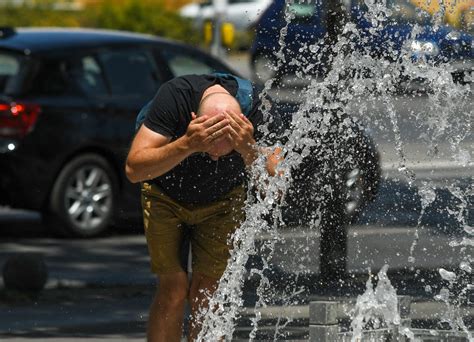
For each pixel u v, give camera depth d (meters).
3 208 32.69
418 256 21.30
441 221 21.62
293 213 19.72
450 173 21.36
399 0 14.86
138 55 27.97
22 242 26.89
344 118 18.19
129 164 12.42
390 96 15.48
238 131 12.02
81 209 27.03
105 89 27.28
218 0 38.00
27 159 26.34
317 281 19.81
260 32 17.17
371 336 11.17
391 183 21.31
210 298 13.20
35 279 20.61
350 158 19.70
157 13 64.50
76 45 27.33
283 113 13.31
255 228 12.96
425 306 18.03
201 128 11.97
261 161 12.38
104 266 23.48
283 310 17.97
